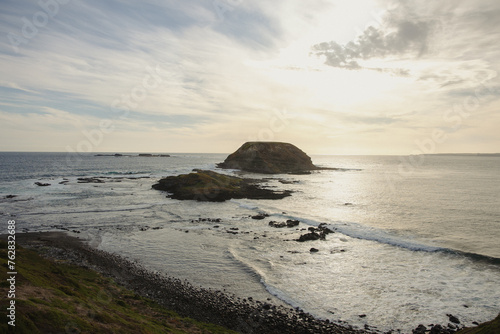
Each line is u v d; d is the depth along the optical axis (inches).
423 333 588.4
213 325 597.9
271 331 596.4
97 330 408.5
